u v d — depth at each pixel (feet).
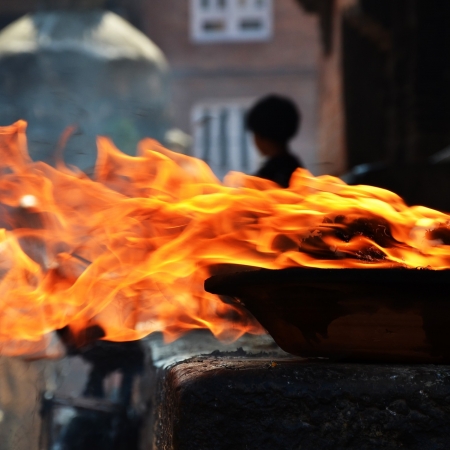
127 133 54.39
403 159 25.86
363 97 37.83
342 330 4.17
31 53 55.47
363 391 3.88
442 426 3.84
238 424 3.91
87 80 55.52
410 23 25.12
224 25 76.84
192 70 76.33
